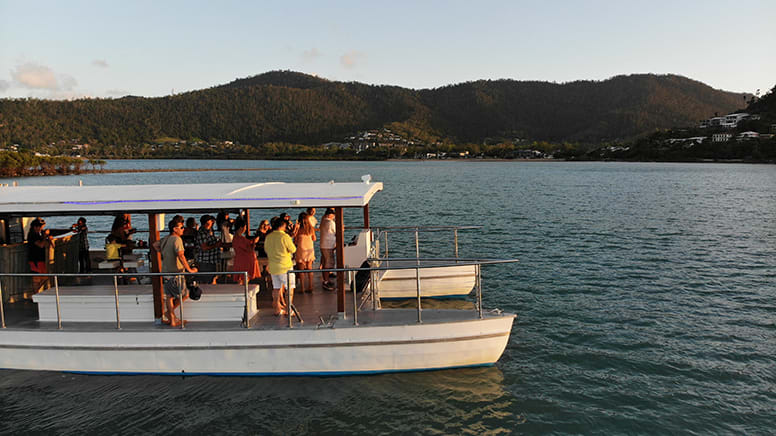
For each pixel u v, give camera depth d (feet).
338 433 23.34
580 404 25.98
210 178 336.08
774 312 40.47
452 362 27.37
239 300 26.63
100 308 26.89
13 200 25.26
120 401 25.67
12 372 27.96
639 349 33.04
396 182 245.45
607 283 49.78
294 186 31.45
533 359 31.40
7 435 23.27
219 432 23.45
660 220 97.71
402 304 41.09
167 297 26.00
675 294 45.80
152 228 26.30
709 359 31.42
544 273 54.08
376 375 27.40
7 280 28.99
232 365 26.23
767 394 26.99
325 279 33.35
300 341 26.04
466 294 42.16
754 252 65.21
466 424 24.09
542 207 123.34
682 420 24.49
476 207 124.57
